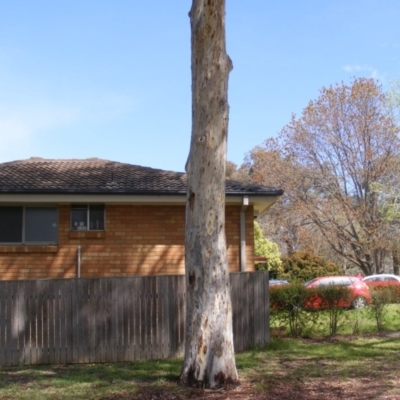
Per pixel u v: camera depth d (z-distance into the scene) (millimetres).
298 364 9797
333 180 35344
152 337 10594
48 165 15469
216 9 8039
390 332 13359
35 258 13117
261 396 7637
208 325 7988
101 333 10445
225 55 8156
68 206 13297
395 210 33031
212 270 8016
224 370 8031
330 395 7750
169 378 8609
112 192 12789
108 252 13281
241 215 13453
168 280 10719
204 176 8016
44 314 10328
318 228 36594
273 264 34312
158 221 13469
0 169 14719
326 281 20078
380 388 8109
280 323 12961
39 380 8750
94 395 7770
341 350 11117
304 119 40062
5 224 13203
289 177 36031
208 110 8039
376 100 34406
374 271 35656
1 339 10164
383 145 34125
